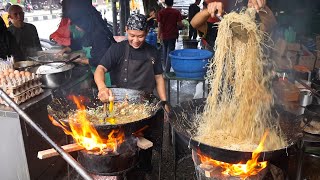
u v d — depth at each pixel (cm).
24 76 254
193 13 847
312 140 211
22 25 436
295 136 182
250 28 186
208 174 191
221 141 192
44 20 1107
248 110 195
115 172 207
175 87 578
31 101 255
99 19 373
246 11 203
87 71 341
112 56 268
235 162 164
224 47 196
